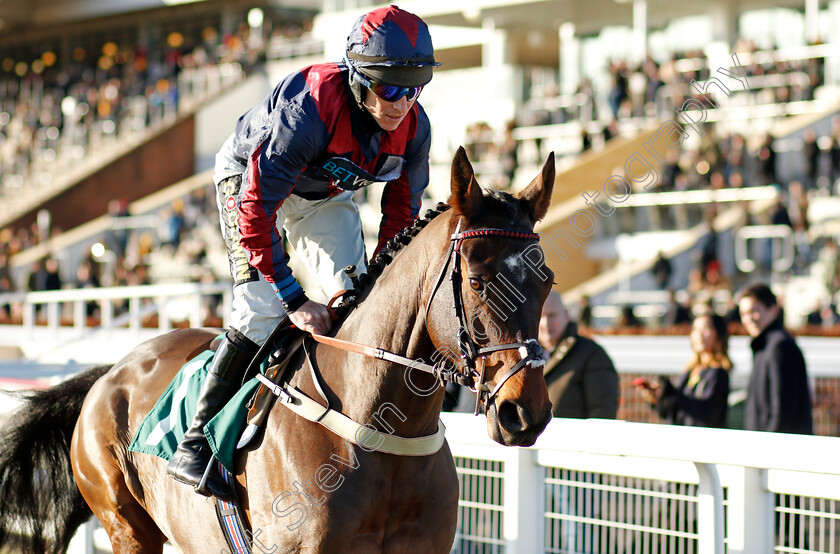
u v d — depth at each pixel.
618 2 18.41
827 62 15.11
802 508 2.79
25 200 21.53
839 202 12.18
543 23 19.73
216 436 2.57
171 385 2.93
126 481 3.03
